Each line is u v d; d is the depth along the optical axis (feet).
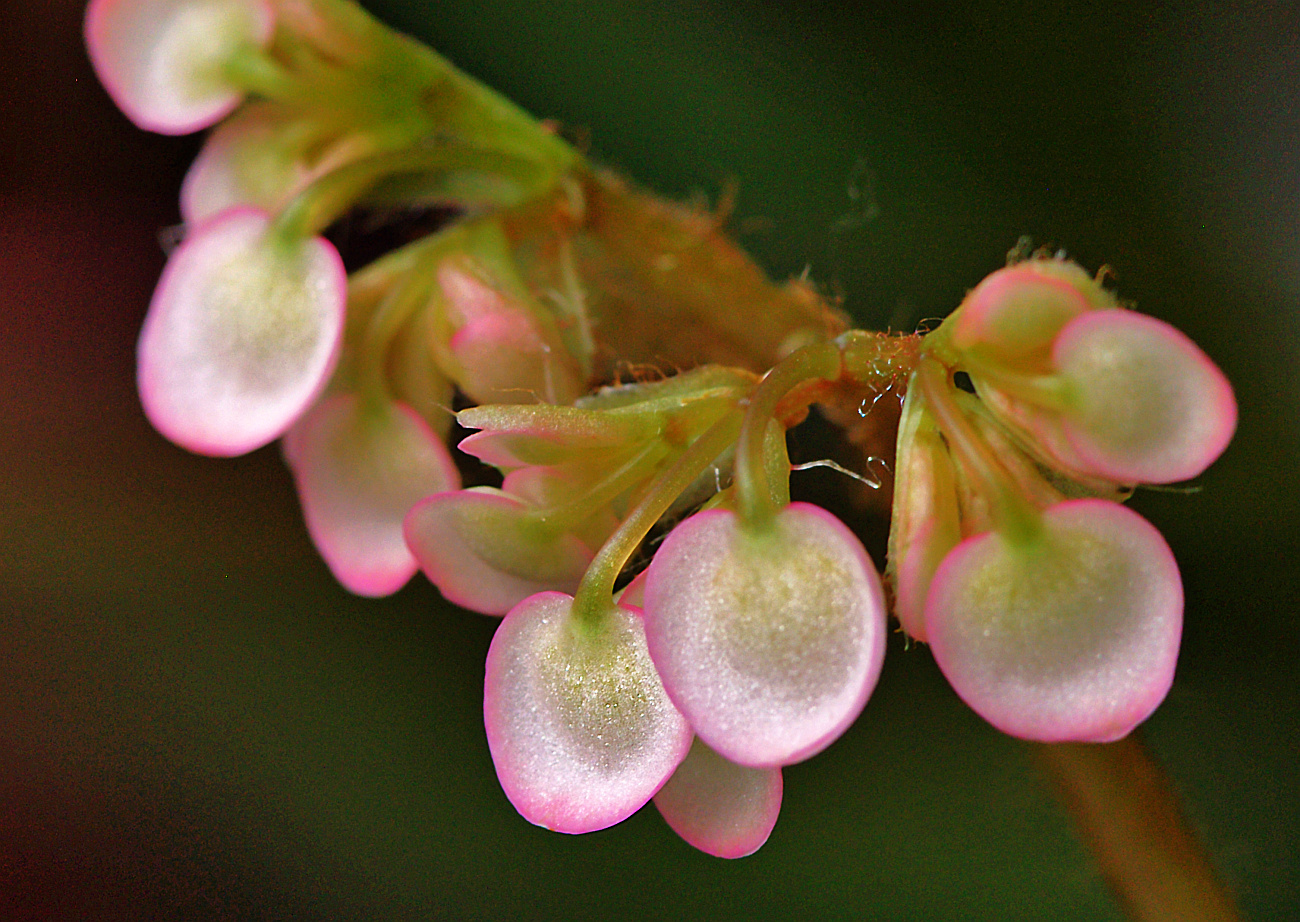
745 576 0.55
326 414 0.63
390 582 0.63
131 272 0.84
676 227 0.65
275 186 0.65
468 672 0.81
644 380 0.64
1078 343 0.55
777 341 0.65
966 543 0.55
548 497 0.58
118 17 0.63
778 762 0.54
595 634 0.56
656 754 0.56
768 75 0.87
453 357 0.62
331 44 0.63
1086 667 0.55
